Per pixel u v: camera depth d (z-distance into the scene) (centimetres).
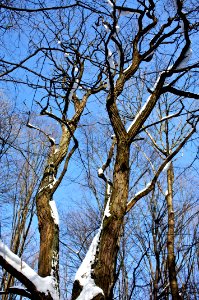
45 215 518
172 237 662
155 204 759
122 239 743
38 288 412
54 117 520
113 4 443
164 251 686
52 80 369
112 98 473
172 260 638
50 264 463
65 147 611
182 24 469
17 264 414
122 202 421
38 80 381
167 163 485
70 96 513
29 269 422
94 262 393
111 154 510
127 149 455
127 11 475
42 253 480
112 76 481
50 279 434
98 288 366
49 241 491
